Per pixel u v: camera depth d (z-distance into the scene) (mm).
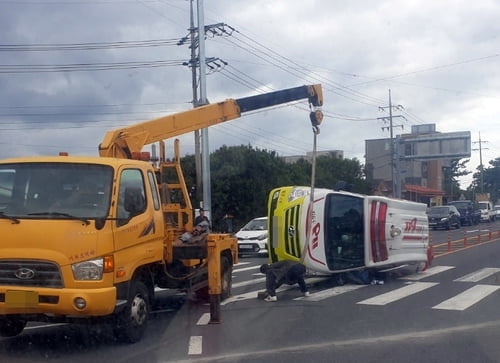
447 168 94438
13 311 9562
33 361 9492
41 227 9641
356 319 12508
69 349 10227
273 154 44375
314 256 16922
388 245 18141
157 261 11500
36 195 10070
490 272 20281
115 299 9758
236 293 16422
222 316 13055
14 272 9609
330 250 17281
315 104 17438
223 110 15867
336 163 55031
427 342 10469
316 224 17016
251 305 14398
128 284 10297
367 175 64125
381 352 9828
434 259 24672
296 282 15961
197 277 13781
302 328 11680
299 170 47594
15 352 10062
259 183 41469
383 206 18125
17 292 9453
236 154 41594
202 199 30562
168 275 12641
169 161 14703
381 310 13516
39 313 9617
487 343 10367
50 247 9547
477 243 33562
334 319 12539
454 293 15828
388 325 11867
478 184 113250
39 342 10727
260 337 10969
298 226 16844
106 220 9836
